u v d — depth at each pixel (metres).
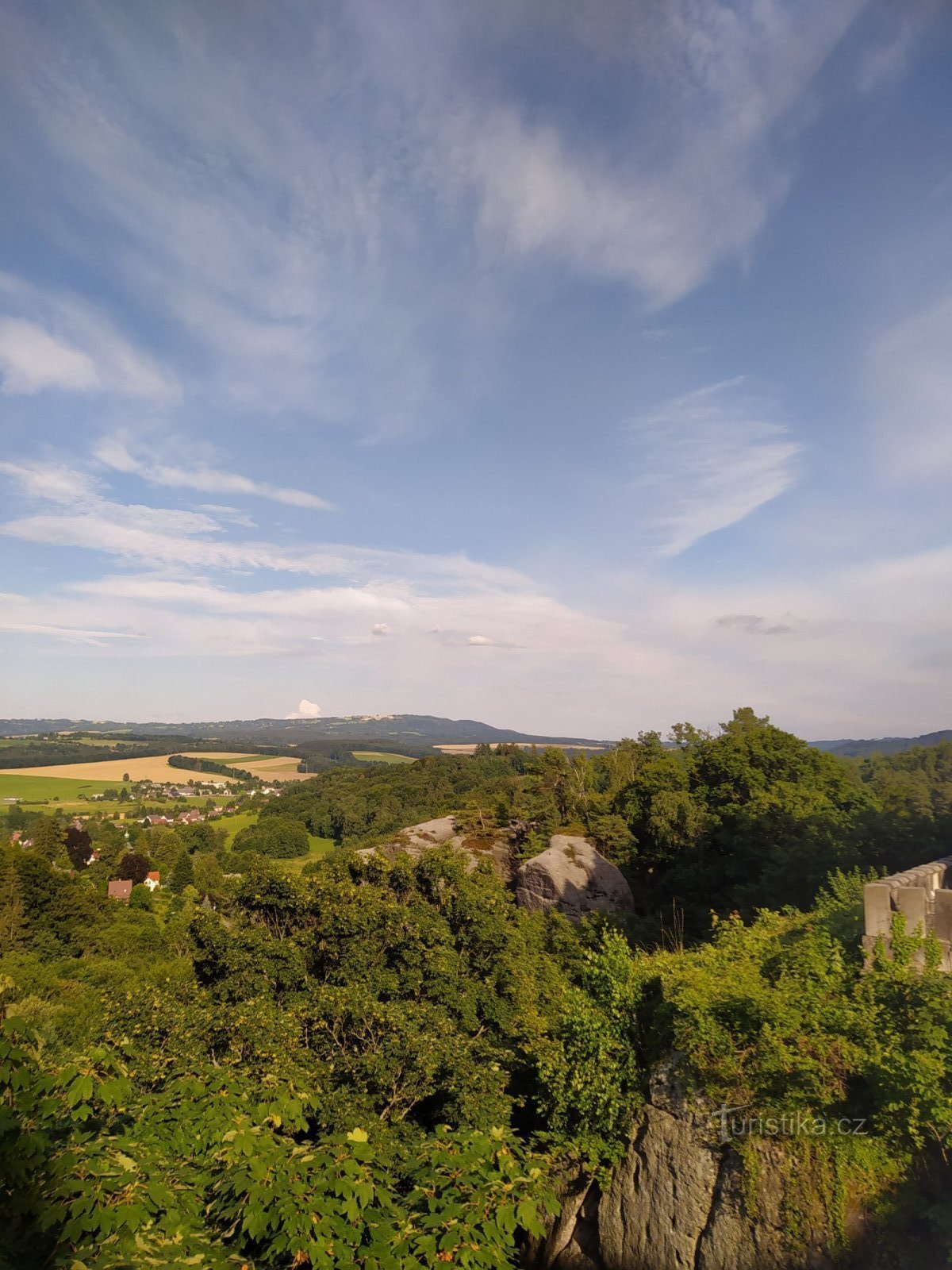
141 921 66.00
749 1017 8.48
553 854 31.31
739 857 27.72
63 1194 3.96
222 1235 4.70
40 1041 5.09
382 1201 4.72
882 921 8.97
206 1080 7.08
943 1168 7.01
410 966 13.62
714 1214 7.90
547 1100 10.56
